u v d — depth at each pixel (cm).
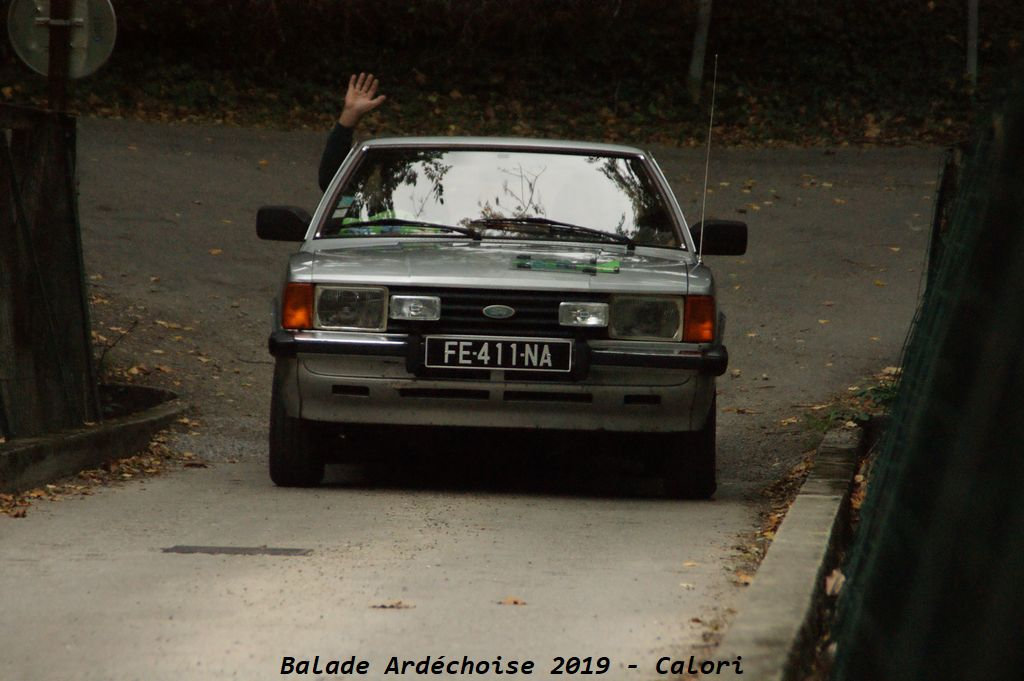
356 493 1389
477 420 1325
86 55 1662
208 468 1612
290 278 1340
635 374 1322
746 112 4972
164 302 2583
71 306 1650
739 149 4509
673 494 1407
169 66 4900
